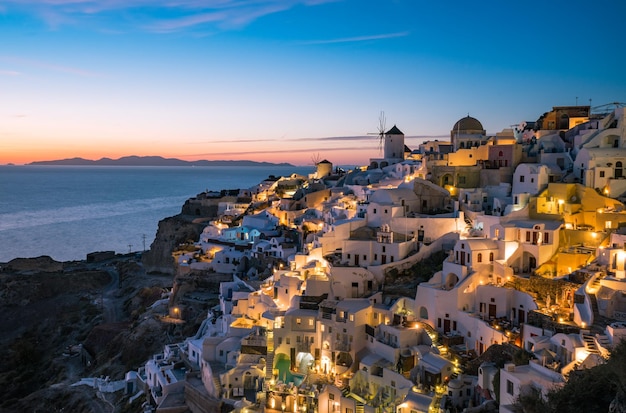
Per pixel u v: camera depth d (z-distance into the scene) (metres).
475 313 77.06
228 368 85.94
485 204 103.62
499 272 80.25
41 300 175.75
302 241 130.75
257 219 156.75
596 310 63.97
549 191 92.31
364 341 81.56
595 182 90.19
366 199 124.75
